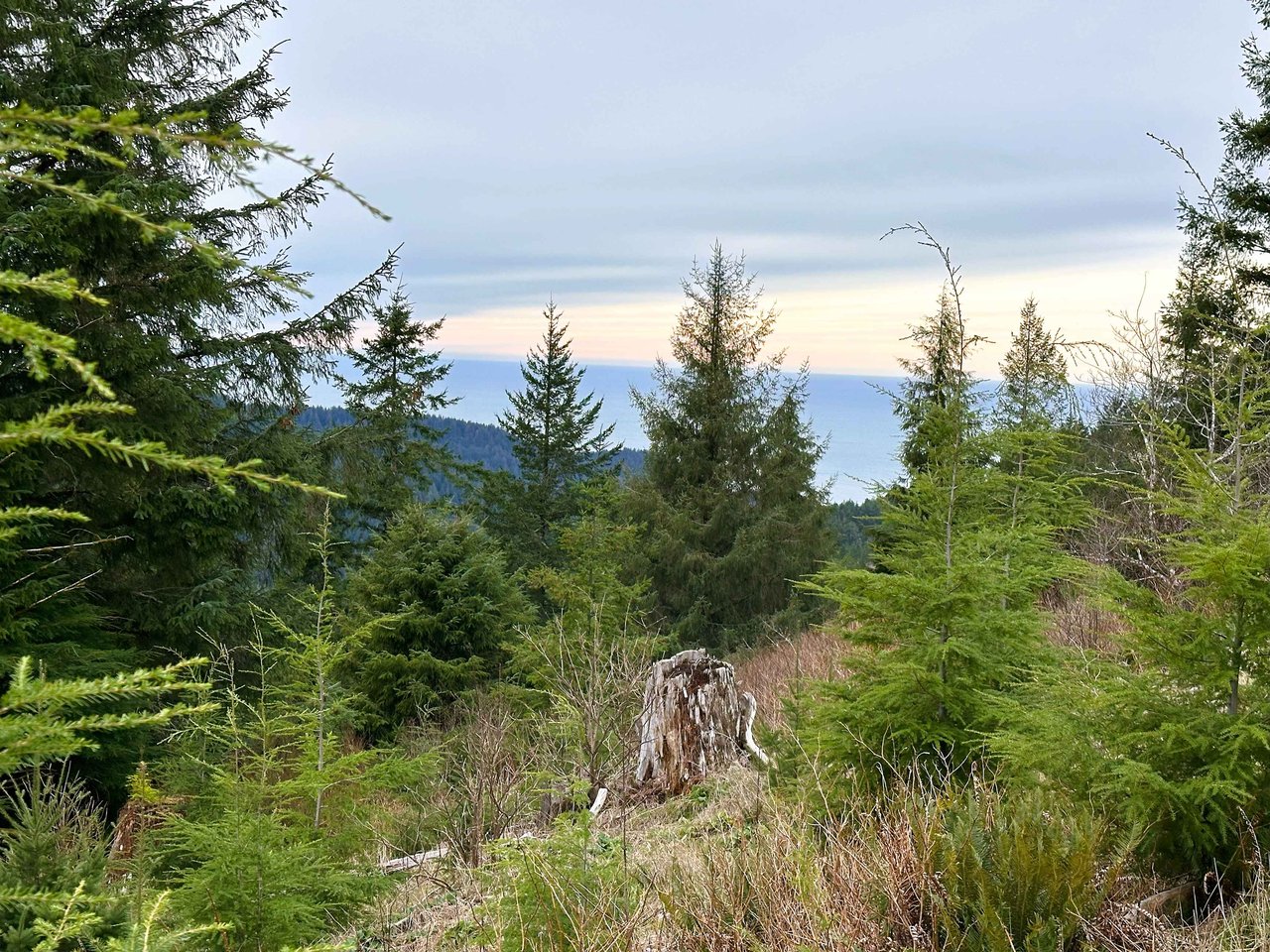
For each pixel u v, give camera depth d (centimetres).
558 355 2467
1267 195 1177
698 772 781
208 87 1017
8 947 255
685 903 353
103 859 327
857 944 306
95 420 767
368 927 457
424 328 2194
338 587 1295
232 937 356
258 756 448
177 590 912
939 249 534
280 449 957
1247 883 350
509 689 1055
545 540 2305
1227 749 361
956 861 324
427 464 1995
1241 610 384
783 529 2152
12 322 71
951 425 544
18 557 693
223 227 954
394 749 510
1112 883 326
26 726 98
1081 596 807
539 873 380
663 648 1008
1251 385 555
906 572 559
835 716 523
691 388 2255
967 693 496
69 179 754
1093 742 412
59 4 825
